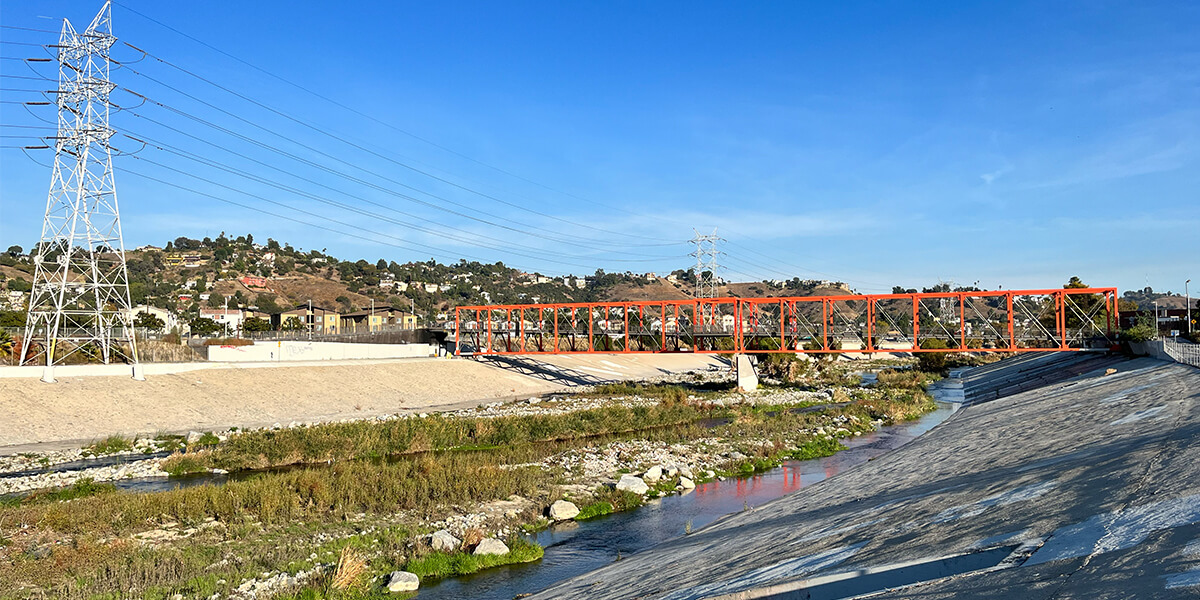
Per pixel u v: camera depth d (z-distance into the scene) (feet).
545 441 185.37
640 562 79.92
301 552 87.56
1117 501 50.60
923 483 91.50
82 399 187.62
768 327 370.32
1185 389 131.03
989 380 331.98
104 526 96.22
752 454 158.81
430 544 91.25
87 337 221.25
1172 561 34.42
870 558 52.85
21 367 187.01
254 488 109.81
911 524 62.23
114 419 184.85
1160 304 633.20
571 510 110.11
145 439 170.60
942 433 159.02
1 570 77.77
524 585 80.43
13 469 139.64
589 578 77.87
